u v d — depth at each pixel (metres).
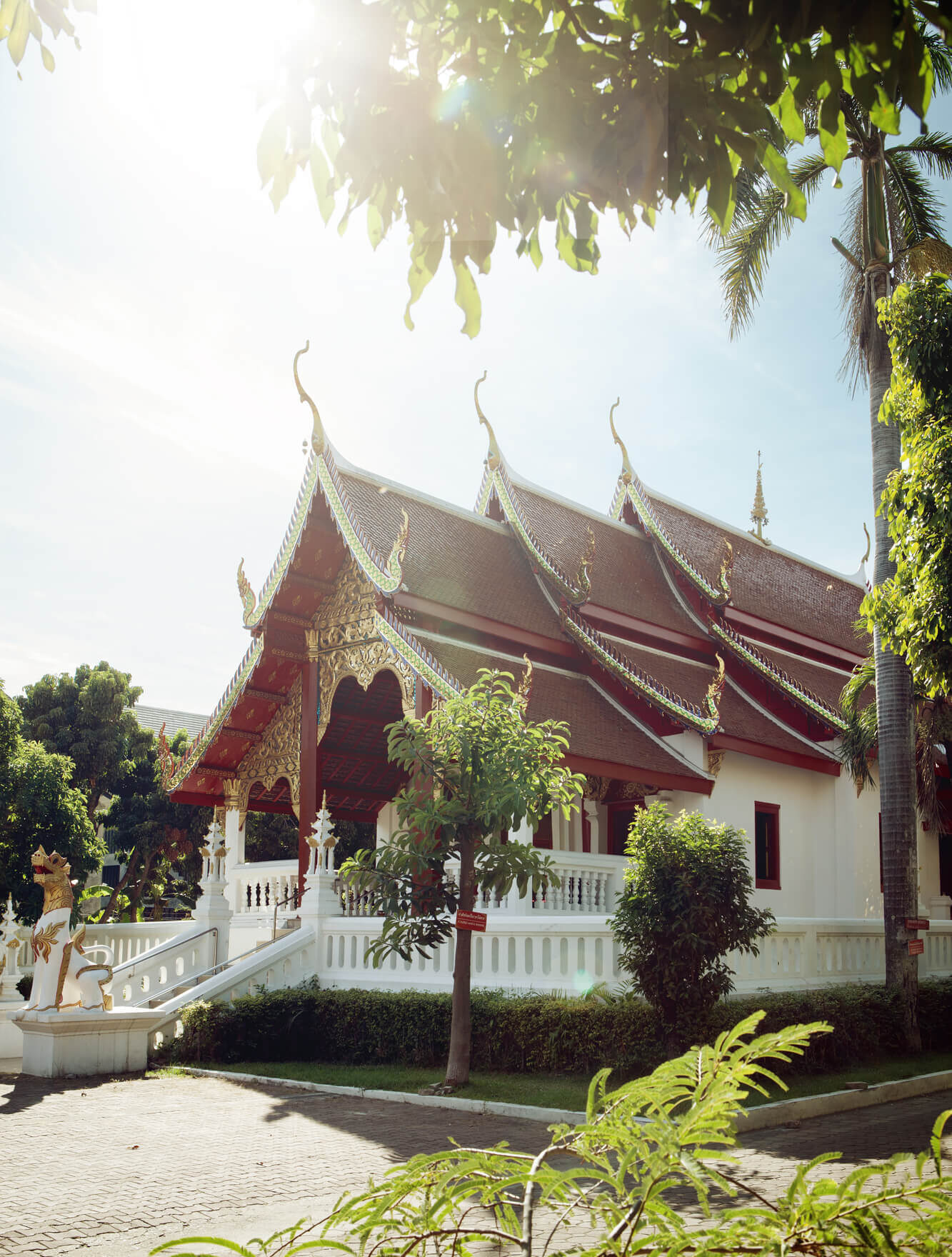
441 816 13.25
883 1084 13.51
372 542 22.73
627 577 29.44
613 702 25.50
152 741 39.34
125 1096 13.42
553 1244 6.30
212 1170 9.27
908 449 15.25
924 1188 2.58
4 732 26.25
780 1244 2.46
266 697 25.91
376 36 3.66
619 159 3.72
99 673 37.62
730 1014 13.35
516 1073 14.27
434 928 13.80
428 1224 2.71
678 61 3.68
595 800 26.27
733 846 13.26
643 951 13.12
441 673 21.50
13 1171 9.29
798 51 3.57
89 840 27.05
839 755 26.70
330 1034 16.86
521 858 13.53
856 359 20.88
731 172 3.83
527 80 3.88
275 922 22.94
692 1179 2.59
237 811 26.86
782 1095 12.55
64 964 15.46
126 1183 8.84
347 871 13.89
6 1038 17.97
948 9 3.35
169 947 20.97
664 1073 2.84
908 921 17.70
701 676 28.36
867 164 20.42
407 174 3.81
